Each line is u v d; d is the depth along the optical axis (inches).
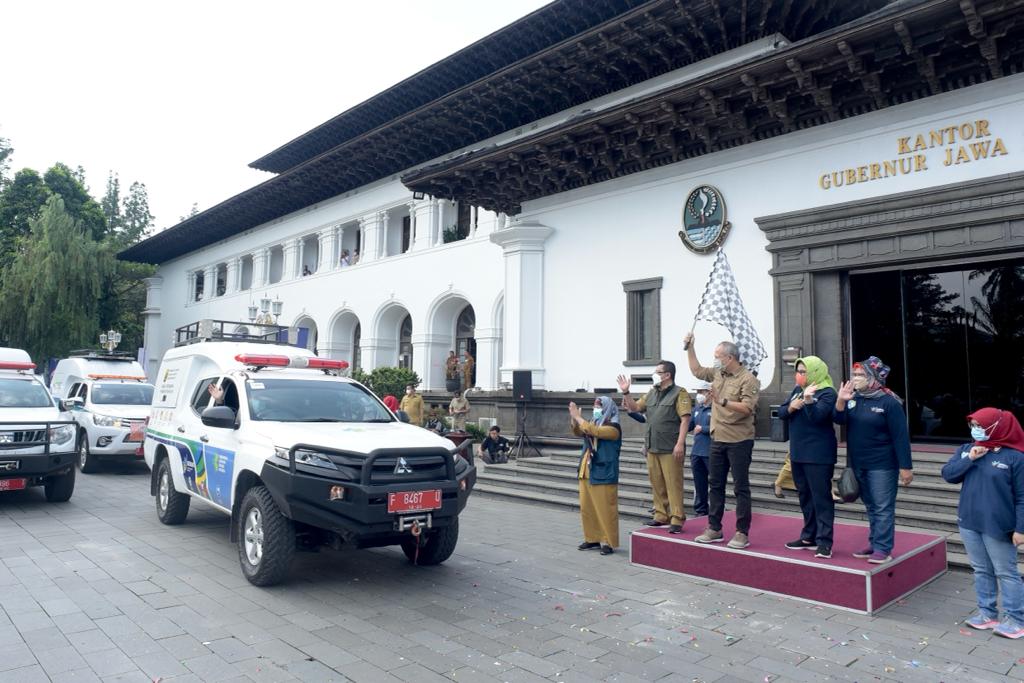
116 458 680.4
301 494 232.1
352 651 190.4
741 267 489.7
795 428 250.8
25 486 391.9
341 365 343.6
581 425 309.7
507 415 631.8
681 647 195.8
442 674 175.6
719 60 586.9
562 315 609.3
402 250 1025.5
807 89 432.8
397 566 285.4
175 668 176.7
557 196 625.3
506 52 789.2
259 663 180.7
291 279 1178.6
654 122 510.0
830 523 244.1
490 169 633.0
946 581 264.4
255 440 263.3
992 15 355.6
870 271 439.8
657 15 561.9
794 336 456.8
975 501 209.5
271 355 317.1
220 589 246.7
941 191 397.7
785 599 240.8
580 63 645.3
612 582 263.3
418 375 902.4
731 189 499.5
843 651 192.9
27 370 462.3
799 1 545.6
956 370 429.4
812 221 449.7
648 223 552.1
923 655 190.1
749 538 278.5
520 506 437.7
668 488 295.4
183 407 348.2
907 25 374.0
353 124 1044.5
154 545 313.4
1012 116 381.4
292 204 1184.8
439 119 818.2
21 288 1288.1
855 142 440.1
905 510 327.9
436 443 264.7
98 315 1428.4
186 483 329.1
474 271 845.8
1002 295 415.8
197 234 1395.2
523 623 215.8
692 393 509.7
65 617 214.8
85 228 1594.5
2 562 281.9
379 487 235.6
